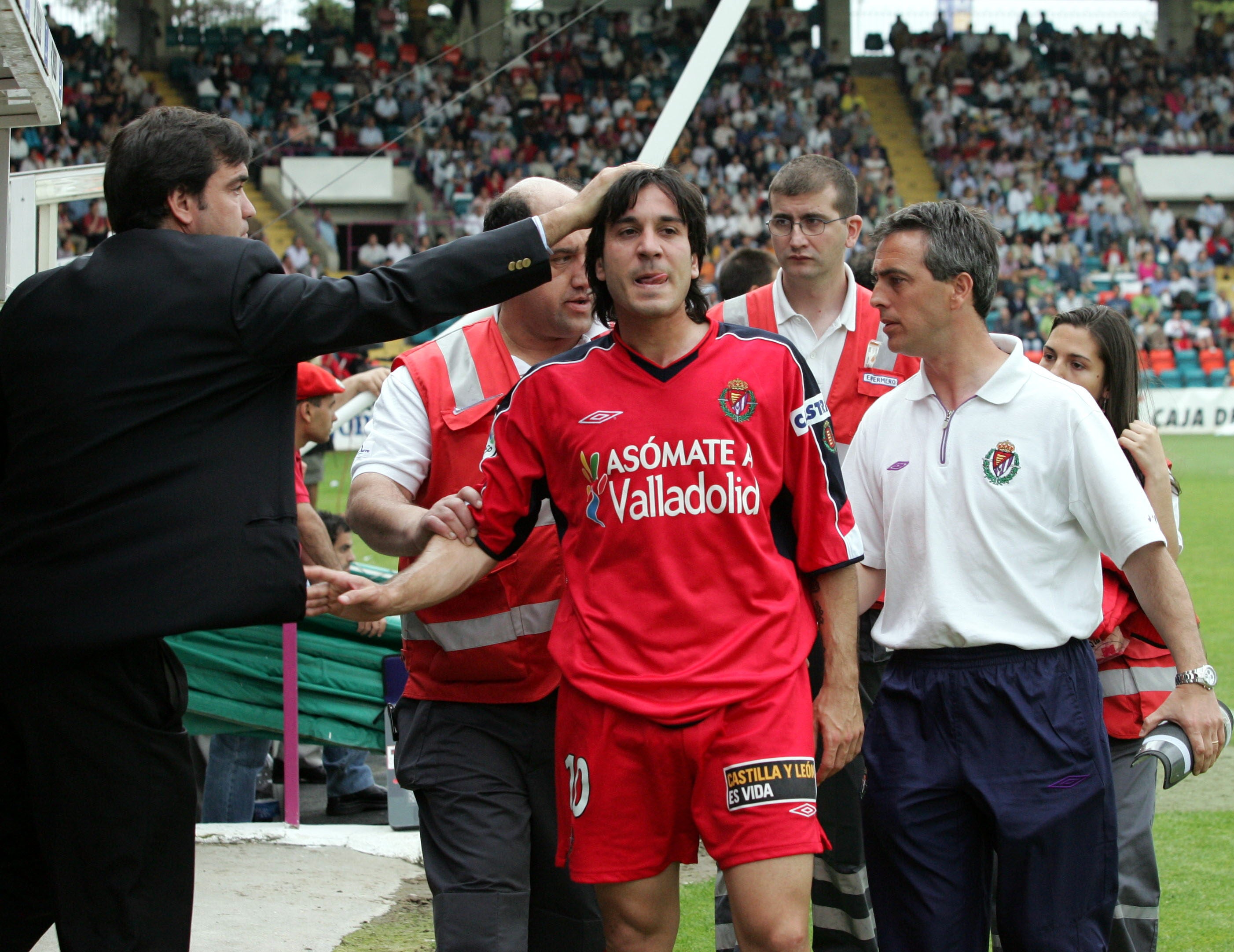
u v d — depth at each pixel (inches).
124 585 354.9
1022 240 4375.0
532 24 4955.7
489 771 431.8
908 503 428.8
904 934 419.2
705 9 5182.1
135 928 367.9
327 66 4628.4
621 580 379.6
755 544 378.6
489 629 431.5
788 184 572.7
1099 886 410.3
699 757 368.8
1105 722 489.4
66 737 362.9
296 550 372.5
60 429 359.3
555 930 449.1
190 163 375.9
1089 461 411.5
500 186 4244.6
